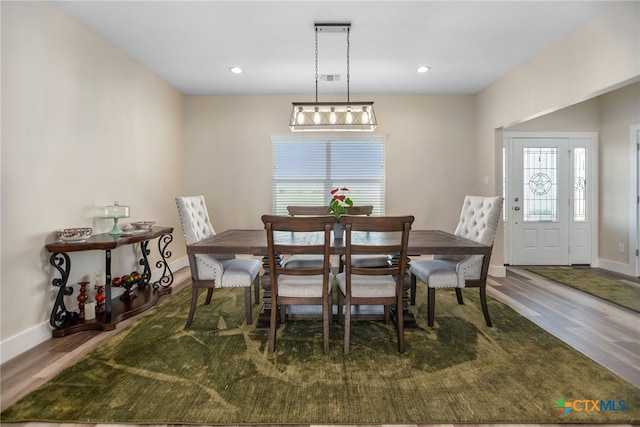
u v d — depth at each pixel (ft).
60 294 7.61
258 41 9.92
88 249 7.68
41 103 7.45
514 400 5.25
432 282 8.16
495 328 8.13
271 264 6.78
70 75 8.32
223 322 8.59
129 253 10.80
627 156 13.76
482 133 14.42
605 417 4.84
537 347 7.07
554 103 10.08
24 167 7.02
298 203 15.30
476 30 9.29
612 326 8.22
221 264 8.43
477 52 10.69
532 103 11.09
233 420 4.82
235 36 9.61
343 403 5.20
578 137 15.33
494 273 13.39
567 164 15.42
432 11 8.34
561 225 15.51
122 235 9.07
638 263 13.33
